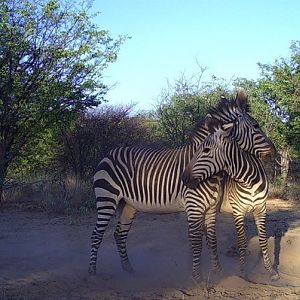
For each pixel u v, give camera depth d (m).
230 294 5.89
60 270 6.86
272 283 6.39
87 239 8.85
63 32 12.62
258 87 18.25
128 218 6.99
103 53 12.95
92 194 12.27
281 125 17.45
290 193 14.41
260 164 6.34
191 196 6.16
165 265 7.27
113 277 6.64
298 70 17.66
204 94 18.47
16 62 12.07
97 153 15.86
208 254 7.75
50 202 11.68
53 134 15.05
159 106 18.11
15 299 5.59
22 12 11.91
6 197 12.66
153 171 6.57
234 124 6.07
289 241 8.48
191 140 6.58
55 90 12.16
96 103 13.09
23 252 7.93
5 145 12.48
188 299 5.73
